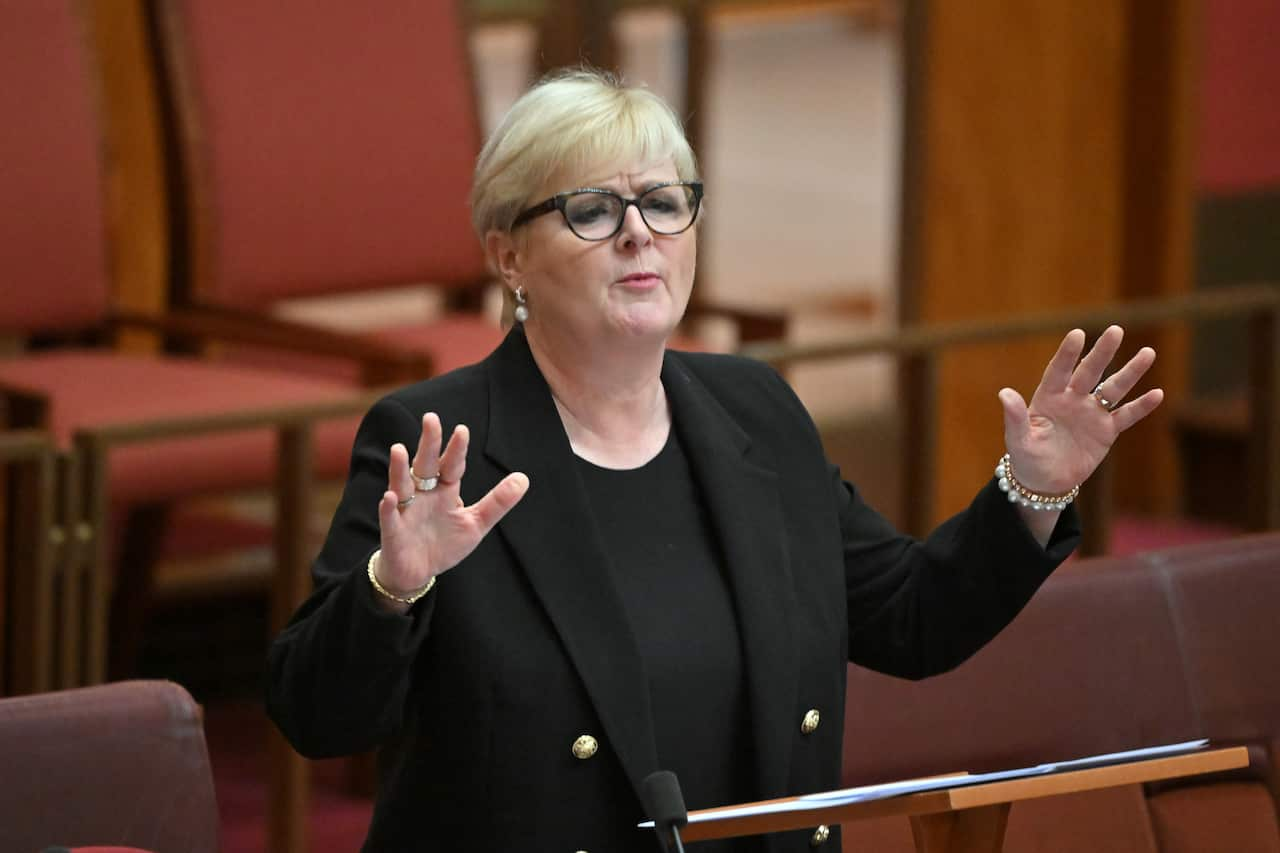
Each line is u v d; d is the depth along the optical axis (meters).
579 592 6.72
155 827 7.09
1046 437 6.82
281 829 11.98
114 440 11.15
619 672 6.64
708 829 5.71
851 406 21.50
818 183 25.30
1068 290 21.48
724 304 15.77
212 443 12.89
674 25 20.50
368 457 6.93
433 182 16.34
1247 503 15.66
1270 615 9.05
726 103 23.17
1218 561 9.07
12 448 10.90
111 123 17.89
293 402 11.89
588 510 6.87
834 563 7.24
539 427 6.99
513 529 6.79
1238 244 21.95
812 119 24.12
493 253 7.17
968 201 20.69
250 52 15.46
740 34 22.30
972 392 20.95
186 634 16.41
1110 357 6.70
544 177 6.86
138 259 18.28
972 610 7.11
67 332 15.04
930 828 6.31
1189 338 21.81
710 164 21.17
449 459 6.05
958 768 8.46
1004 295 21.06
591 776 6.68
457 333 15.67
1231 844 8.76
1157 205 21.44
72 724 7.02
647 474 7.12
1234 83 21.67
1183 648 8.88
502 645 6.64
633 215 6.82
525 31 19.50
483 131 16.69
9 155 14.44
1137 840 8.59
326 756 6.53
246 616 16.70
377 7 16.08
